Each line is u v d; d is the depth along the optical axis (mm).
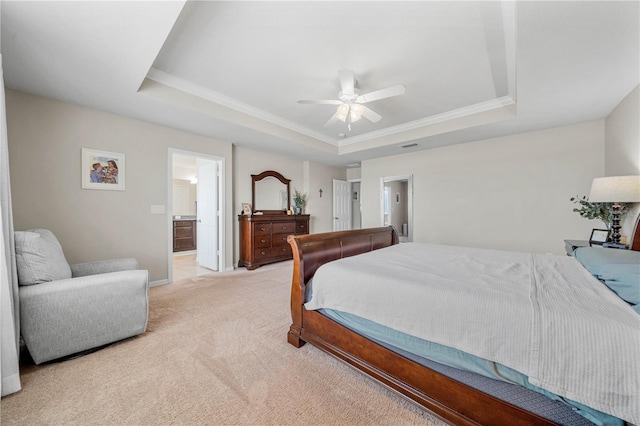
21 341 1865
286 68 2516
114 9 1497
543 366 919
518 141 3836
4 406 1301
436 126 3842
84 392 1406
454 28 1944
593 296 1120
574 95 2566
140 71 2176
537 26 1600
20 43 1787
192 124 3420
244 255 4516
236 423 1208
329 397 1379
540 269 1656
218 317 2410
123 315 1905
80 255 2846
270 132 3867
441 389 1201
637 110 2355
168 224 3564
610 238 2605
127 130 3176
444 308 1173
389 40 2086
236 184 4633
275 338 2010
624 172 2631
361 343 1514
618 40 1713
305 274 1902
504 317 1026
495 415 1049
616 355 817
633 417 774
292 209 5543
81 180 2850
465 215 4363
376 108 3488
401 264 1776
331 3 1710
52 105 2662
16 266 1609
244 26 1926
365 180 5773
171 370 1604
